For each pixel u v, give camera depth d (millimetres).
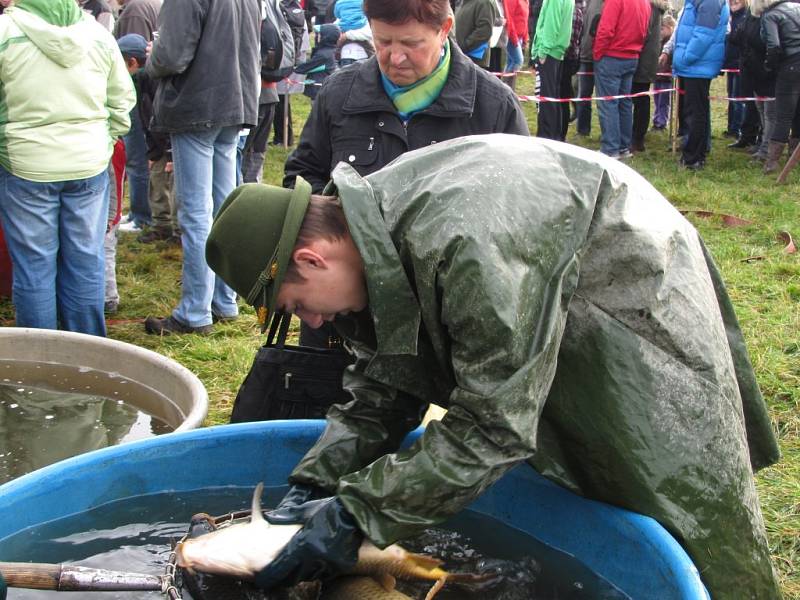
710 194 8945
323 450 2328
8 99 4469
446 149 2039
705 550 2172
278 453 2723
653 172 9953
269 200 1976
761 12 9734
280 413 2990
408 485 1886
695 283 2178
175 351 4996
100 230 4922
